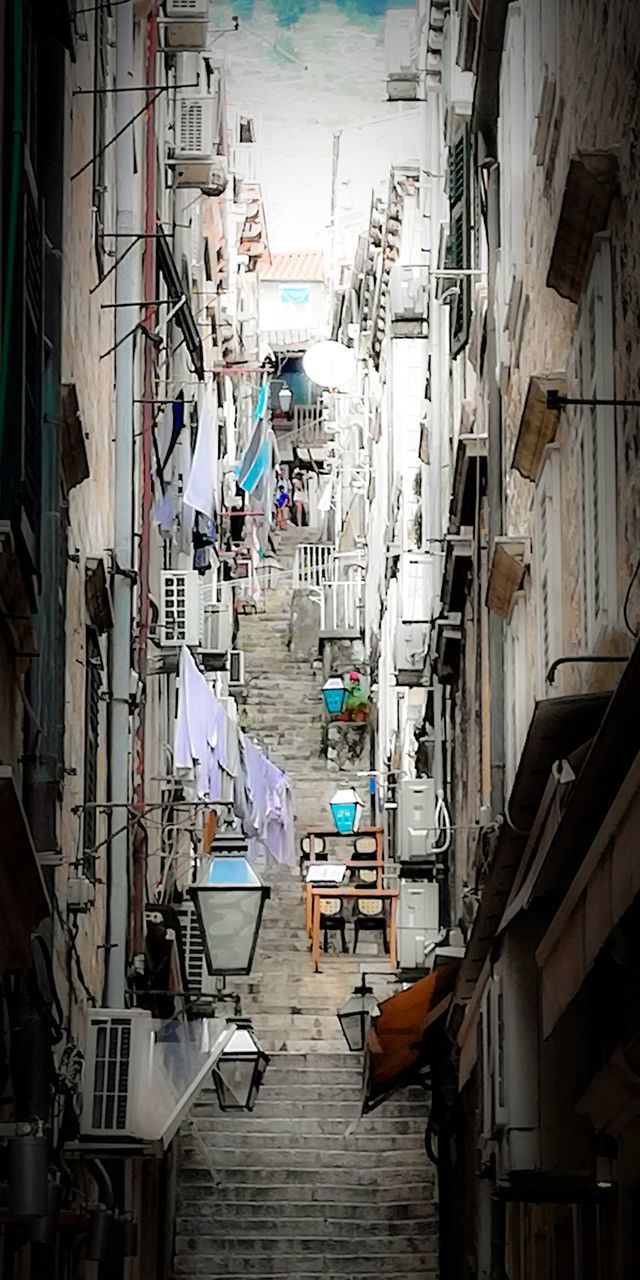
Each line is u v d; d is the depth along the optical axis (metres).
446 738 24.02
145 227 20.22
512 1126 10.82
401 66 26.17
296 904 31.88
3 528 8.80
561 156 11.29
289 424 55.84
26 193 9.68
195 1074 15.99
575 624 11.13
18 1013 9.95
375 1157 24.31
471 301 19.02
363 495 41.75
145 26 20.39
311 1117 24.98
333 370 39.00
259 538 47.41
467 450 17.78
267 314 51.56
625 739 7.11
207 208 32.91
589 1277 11.51
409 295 25.64
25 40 10.10
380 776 33.28
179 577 21.52
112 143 17.36
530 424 12.16
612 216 9.28
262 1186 23.78
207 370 31.88
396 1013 20.62
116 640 16.83
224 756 23.31
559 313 11.87
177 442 23.44
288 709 40.62
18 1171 8.43
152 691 22.33
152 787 22.09
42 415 11.13
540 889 9.15
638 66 8.21
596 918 7.20
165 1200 21.97
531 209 13.47
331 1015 27.58
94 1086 13.52
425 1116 25.02
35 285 10.18
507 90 15.20
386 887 31.25
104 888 16.28
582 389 10.48
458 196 19.88
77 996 14.06
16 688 10.35
